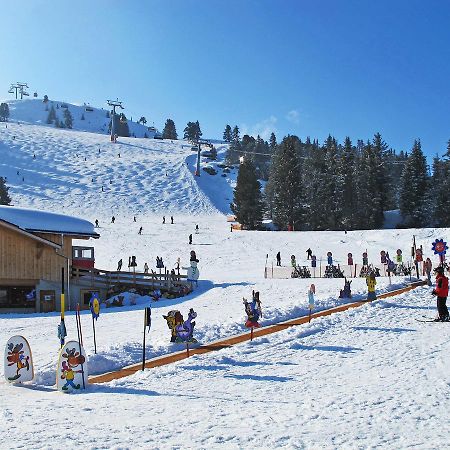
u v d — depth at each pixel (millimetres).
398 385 10312
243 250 59250
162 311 26750
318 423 7727
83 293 35438
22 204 100688
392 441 6840
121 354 14133
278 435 7082
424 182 93312
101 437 7043
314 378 11273
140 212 104125
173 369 12320
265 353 14078
